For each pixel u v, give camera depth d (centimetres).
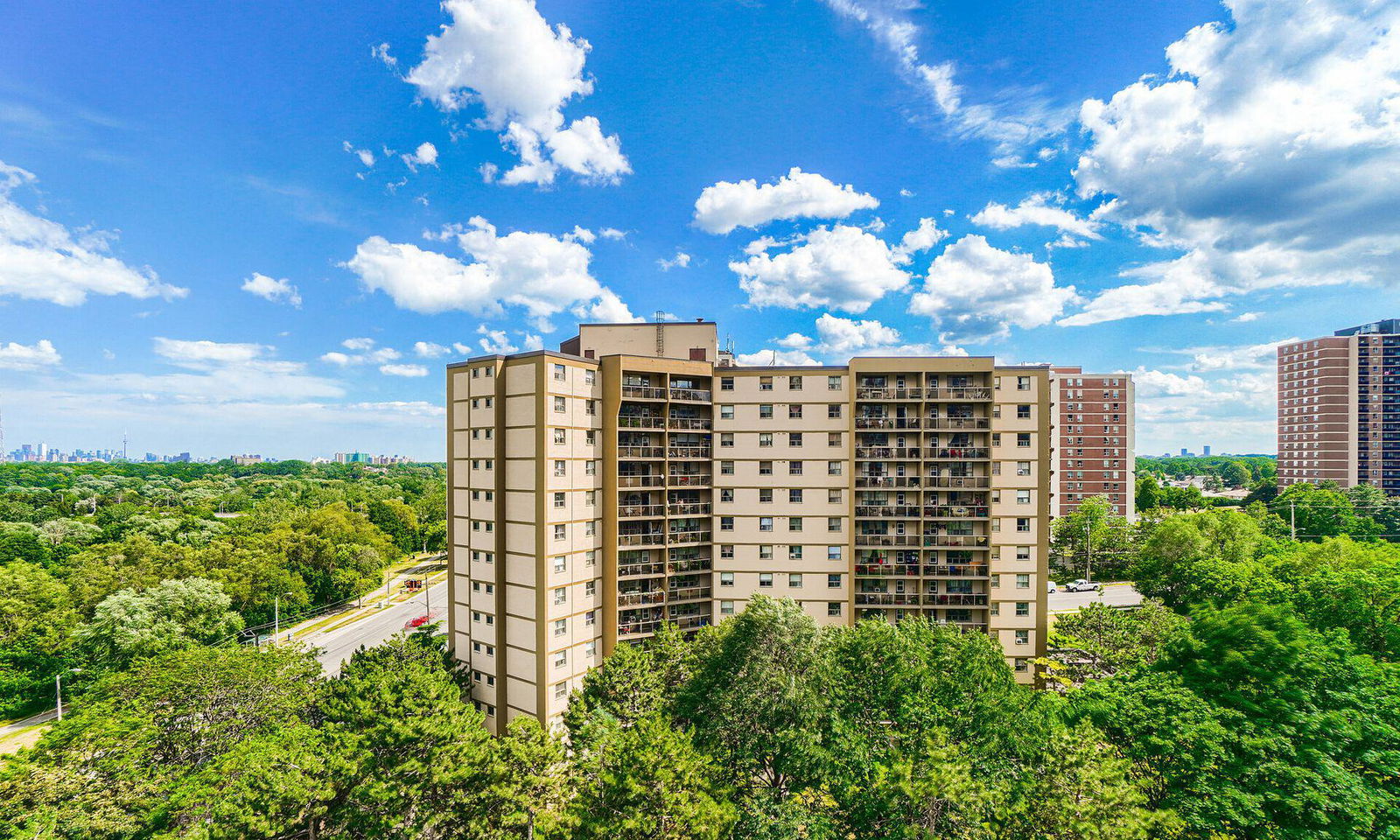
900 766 2700
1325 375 14125
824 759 3133
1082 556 9794
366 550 10075
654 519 5091
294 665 4469
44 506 13575
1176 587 7388
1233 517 8444
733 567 5356
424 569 12812
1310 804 2627
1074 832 2422
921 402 5244
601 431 4969
